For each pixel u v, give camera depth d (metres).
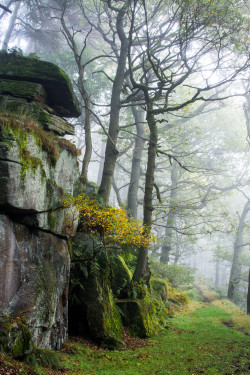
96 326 8.27
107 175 13.86
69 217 8.09
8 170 5.41
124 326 9.88
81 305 8.44
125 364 6.98
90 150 12.30
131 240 9.84
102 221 8.90
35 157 6.38
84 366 6.30
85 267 8.70
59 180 7.68
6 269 5.56
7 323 5.23
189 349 8.70
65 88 8.17
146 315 10.53
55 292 6.98
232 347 8.99
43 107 7.95
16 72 7.86
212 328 12.05
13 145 5.60
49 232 7.06
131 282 11.00
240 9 16.58
